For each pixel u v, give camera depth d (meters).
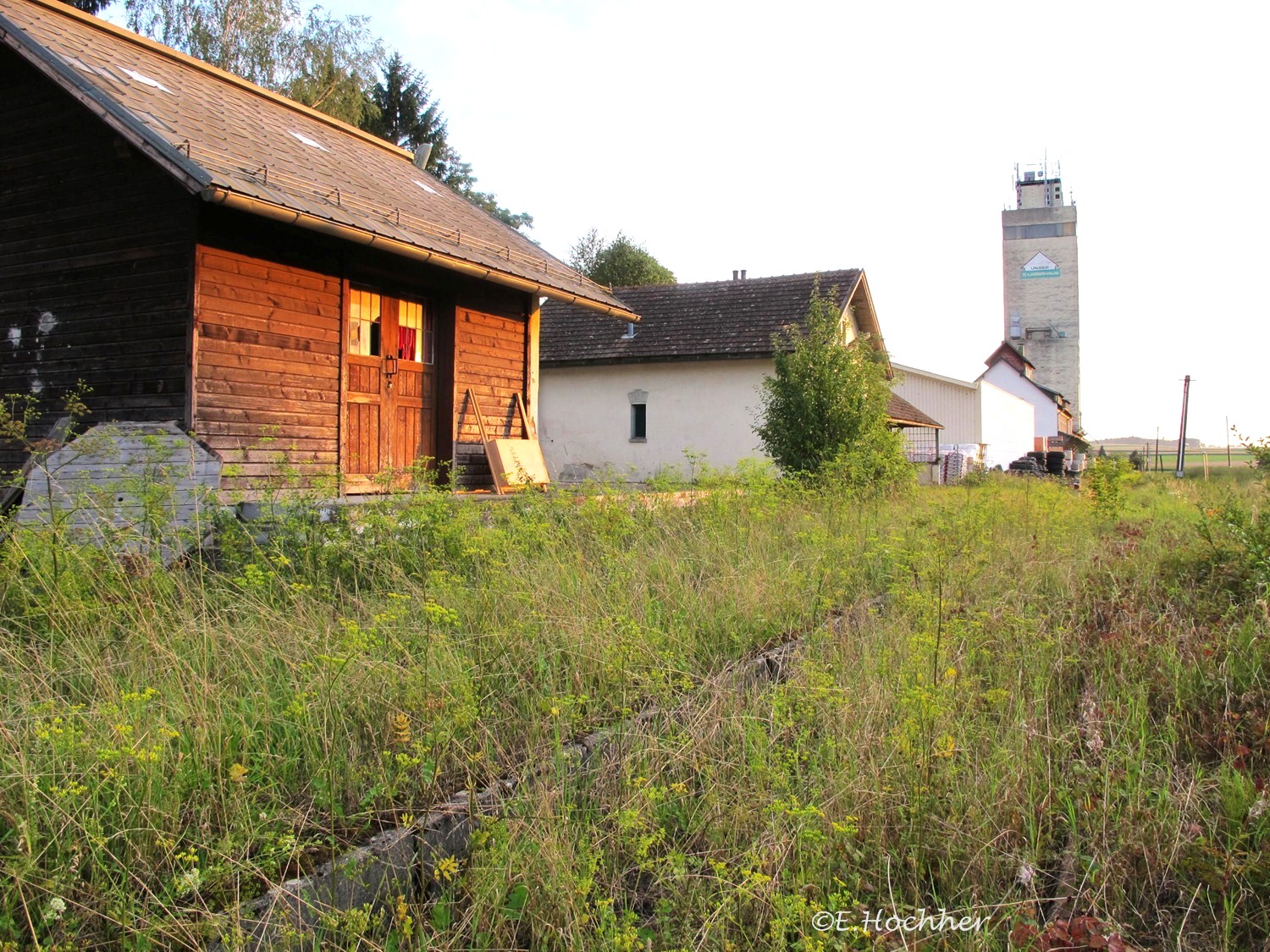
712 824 3.20
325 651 3.97
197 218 7.88
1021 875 3.07
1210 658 4.78
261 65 24.81
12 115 8.94
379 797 3.22
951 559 6.46
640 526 7.85
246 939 2.49
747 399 22.42
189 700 3.52
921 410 35.50
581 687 4.22
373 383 10.02
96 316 8.41
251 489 7.92
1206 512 8.53
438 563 6.14
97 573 4.99
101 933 2.51
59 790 2.70
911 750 3.51
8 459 8.76
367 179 10.62
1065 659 4.96
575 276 12.16
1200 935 2.89
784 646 5.17
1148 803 3.45
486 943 2.64
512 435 11.92
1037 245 83.38
